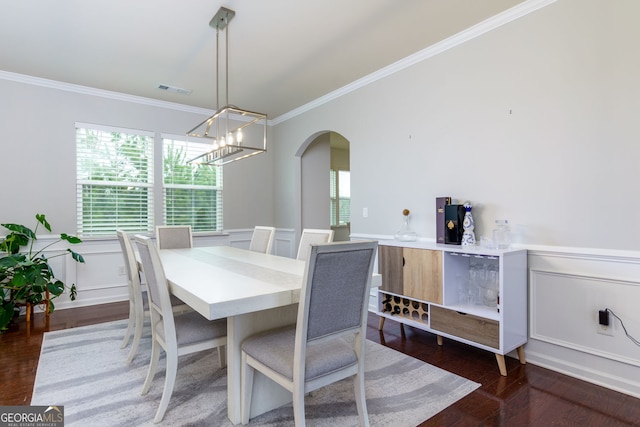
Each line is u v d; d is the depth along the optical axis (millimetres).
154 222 4422
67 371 2312
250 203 5211
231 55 3176
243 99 4398
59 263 3861
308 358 1508
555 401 1957
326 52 3129
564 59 2270
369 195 3707
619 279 2055
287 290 1638
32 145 3701
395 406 1903
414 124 3229
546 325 2367
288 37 2855
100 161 4102
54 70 3482
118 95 4145
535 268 2410
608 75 2092
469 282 2684
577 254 2209
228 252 3238
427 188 3121
